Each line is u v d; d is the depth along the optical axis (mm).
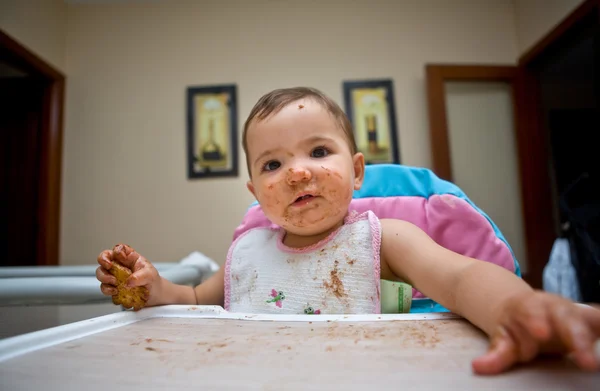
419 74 2510
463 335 386
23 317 646
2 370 327
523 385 264
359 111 2455
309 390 269
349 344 369
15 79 2436
